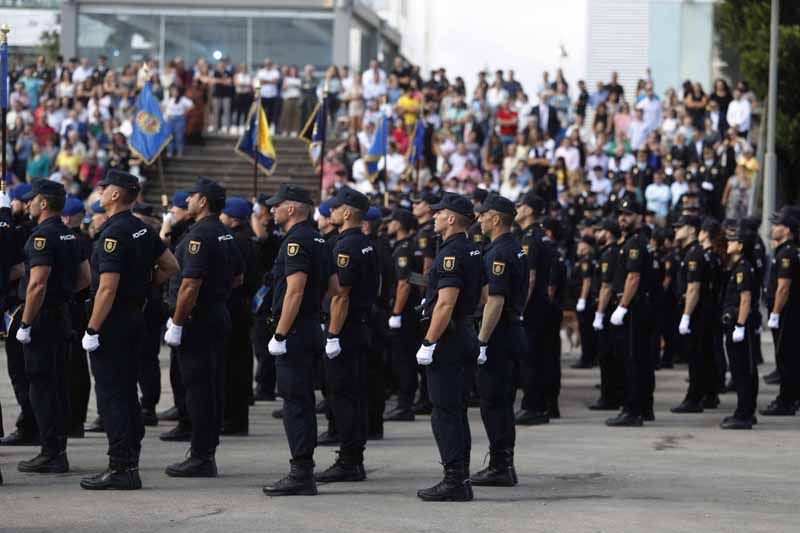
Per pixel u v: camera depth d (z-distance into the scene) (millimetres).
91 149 68688
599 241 40219
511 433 23859
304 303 22406
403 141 67188
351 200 24359
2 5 86875
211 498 21781
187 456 24859
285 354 22281
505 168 66875
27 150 69438
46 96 75312
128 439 22406
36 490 22312
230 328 24281
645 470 25953
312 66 82938
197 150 74750
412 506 21406
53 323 23906
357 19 86812
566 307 50156
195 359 23719
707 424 33812
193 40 84375
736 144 64500
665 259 45344
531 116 68188
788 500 22703
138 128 44344
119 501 21344
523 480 24516
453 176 64688
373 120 68125
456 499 21922
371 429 29906
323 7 83688
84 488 22406
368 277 24234
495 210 23719
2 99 27516
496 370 23562
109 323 22172
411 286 33062
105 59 80062
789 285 35531
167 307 30969
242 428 30000
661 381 44125
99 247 22125
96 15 84250
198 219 24016
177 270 23234
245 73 76062
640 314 32969
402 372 33719
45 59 82938
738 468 26391
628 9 87938
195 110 74750
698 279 35688
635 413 33281
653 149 64812
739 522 20531
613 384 36844
